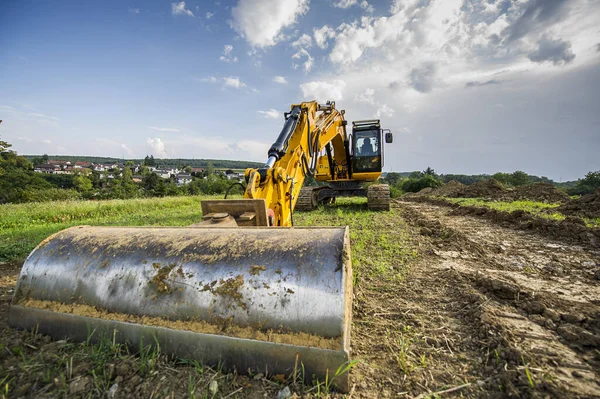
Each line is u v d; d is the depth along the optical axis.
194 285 1.77
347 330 1.60
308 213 9.59
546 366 1.66
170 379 1.59
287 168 4.78
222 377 1.61
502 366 1.72
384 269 3.70
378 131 10.69
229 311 1.67
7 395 1.48
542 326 2.14
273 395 1.51
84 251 2.12
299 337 1.56
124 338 1.79
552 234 5.65
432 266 3.82
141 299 1.82
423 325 2.31
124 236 2.21
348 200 15.83
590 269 3.60
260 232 2.08
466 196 17.59
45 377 1.60
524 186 14.40
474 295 2.66
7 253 4.94
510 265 3.80
